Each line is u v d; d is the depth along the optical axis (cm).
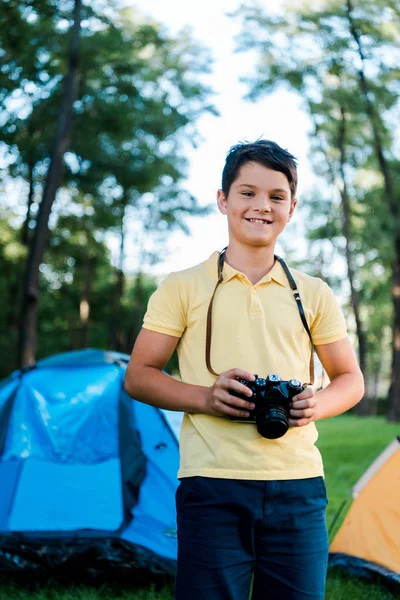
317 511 193
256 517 186
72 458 459
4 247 2273
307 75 1955
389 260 2188
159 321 206
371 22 1872
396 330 2086
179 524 192
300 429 197
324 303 211
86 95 1527
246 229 205
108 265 3031
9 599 387
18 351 1398
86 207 2169
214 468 189
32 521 422
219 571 183
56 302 2859
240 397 184
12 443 464
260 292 204
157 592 400
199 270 210
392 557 418
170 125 1622
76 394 486
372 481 461
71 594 396
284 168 207
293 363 201
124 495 441
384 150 2095
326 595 389
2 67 1439
